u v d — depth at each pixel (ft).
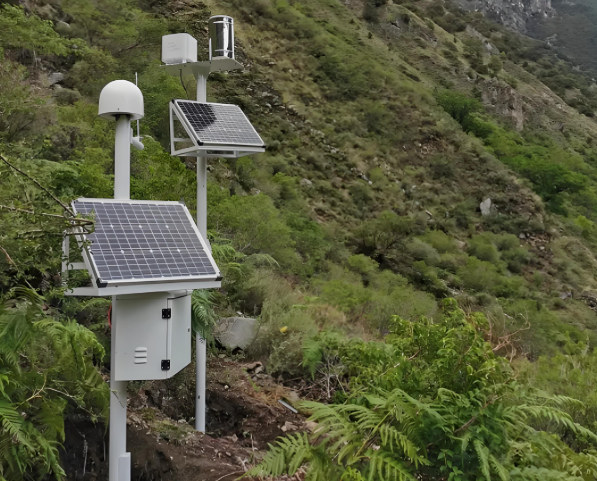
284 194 55.57
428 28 152.15
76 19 44.21
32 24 30.42
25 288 8.23
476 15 252.42
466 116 104.99
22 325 8.07
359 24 131.44
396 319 10.30
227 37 14.51
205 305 14.78
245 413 15.31
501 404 8.37
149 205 10.71
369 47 116.47
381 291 38.11
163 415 14.24
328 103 85.05
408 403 8.31
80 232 8.38
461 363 8.72
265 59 85.87
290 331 18.89
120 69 41.09
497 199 81.30
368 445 8.68
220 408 15.52
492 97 130.21
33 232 7.75
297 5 118.52
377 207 67.82
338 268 42.09
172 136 14.26
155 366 9.72
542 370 16.76
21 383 8.12
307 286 33.09
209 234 21.98
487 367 8.38
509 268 68.95
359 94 91.04
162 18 63.36
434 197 76.07
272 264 28.53
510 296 59.36
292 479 11.32
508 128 121.80
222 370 17.34
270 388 16.92
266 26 96.58
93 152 23.29
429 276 55.31
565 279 71.05
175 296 10.00
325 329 19.99
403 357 9.66
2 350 7.72
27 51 37.24
